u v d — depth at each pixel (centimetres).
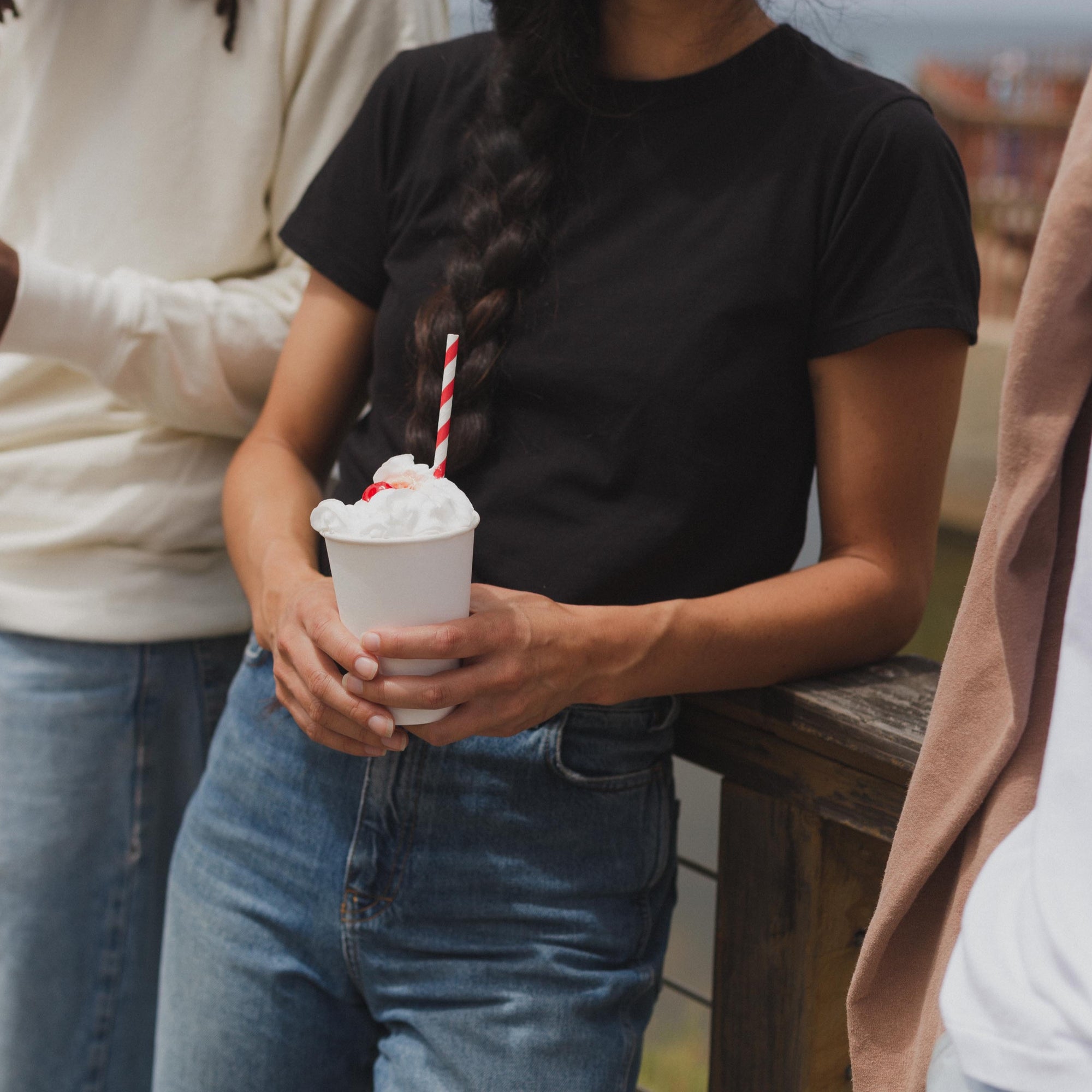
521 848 109
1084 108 65
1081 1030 60
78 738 154
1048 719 74
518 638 99
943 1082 70
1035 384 68
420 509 95
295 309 154
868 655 116
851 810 109
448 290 117
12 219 153
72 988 160
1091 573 64
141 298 143
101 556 152
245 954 118
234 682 130
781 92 112
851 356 109
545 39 116
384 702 97
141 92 148
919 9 119
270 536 121
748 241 109
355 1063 122
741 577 115
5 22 148
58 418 153
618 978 110
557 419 114
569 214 116
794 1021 118
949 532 505
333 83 151
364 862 112
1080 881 63
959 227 108
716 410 109
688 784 166
